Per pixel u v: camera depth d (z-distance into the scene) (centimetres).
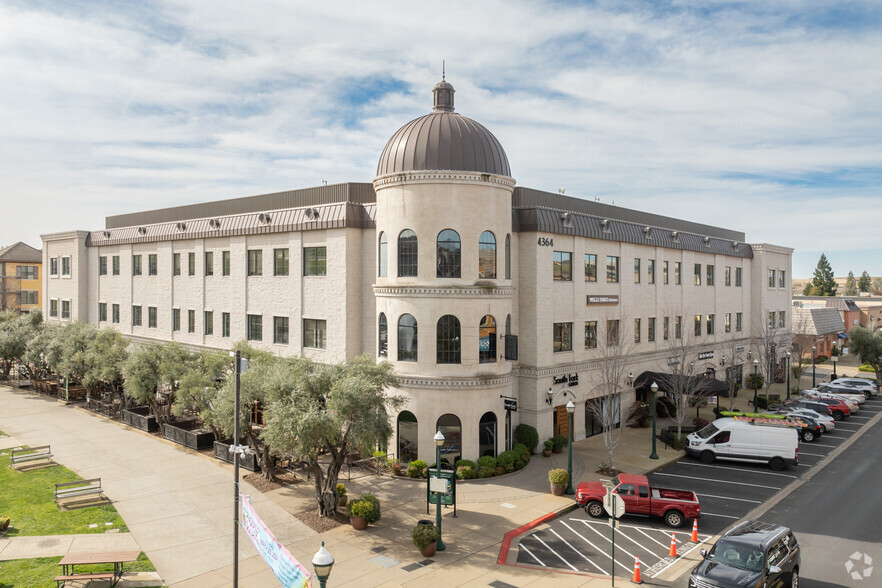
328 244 3322
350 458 2886
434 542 1889
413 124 2917
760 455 3000
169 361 3328
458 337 2764
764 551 1599
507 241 3027
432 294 2744
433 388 2739
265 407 2409
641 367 4044
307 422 2000
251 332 3853
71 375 4206
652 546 2008
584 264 3581
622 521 2245
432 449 2739
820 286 14938
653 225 4706
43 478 2589
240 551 1891
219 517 2173
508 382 2930
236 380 1638
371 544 1969
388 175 2839
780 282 5894
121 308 5059
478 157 2806
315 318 3400
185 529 2058
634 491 2230
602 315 3719
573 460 3062
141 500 2339
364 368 2345
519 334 3275
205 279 4175
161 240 4553
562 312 3403
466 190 2772
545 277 3269
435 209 2758
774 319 5747
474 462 2756
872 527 2206
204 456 2961
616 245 3844
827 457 3244
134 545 1922
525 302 3253
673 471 2936
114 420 3731
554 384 3331
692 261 4647
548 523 2217
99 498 2344
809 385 5666
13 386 4988
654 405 3128
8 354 4872
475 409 2762
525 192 3459
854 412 4572
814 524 2234
